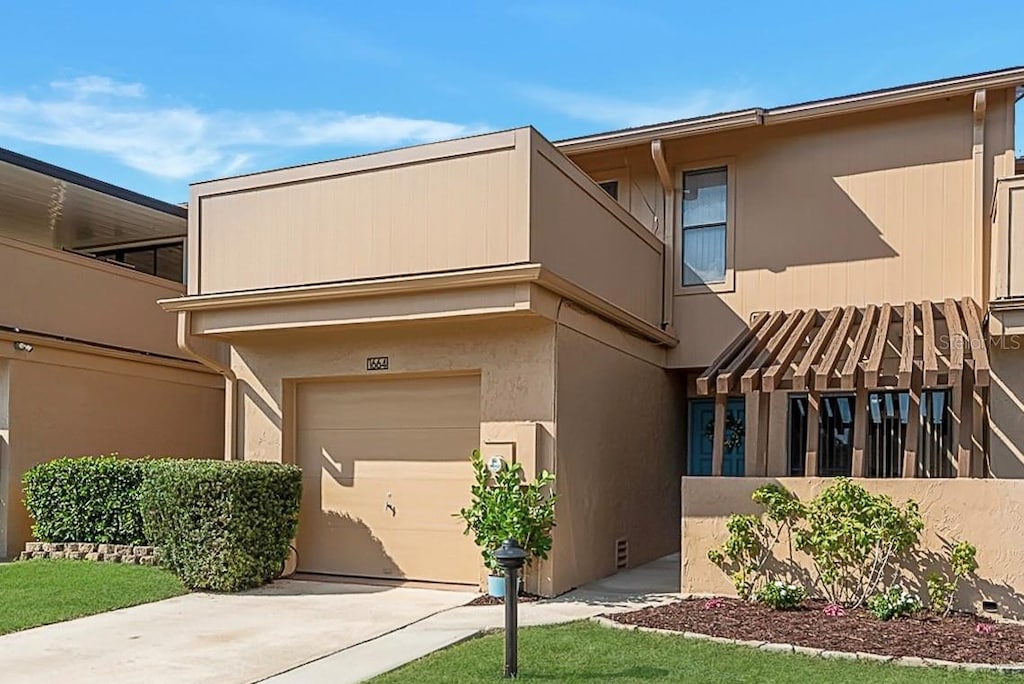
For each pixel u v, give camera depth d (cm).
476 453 1022
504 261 986
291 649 783
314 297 1073
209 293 1164
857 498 927
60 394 1407
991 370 1118
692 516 1022
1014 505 898
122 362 1523
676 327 1412
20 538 1325
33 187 1516
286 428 1192
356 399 1177
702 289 1398
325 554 1173
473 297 995
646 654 738
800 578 966
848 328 1156
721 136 1403
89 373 1461
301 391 1212
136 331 1559
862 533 907
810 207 1341
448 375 1115
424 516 1123
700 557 1014
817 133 1347
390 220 1059
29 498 1274
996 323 1030
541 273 950
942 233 1259
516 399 1045
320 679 686
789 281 1344
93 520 1228
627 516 1245
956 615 891
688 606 941
